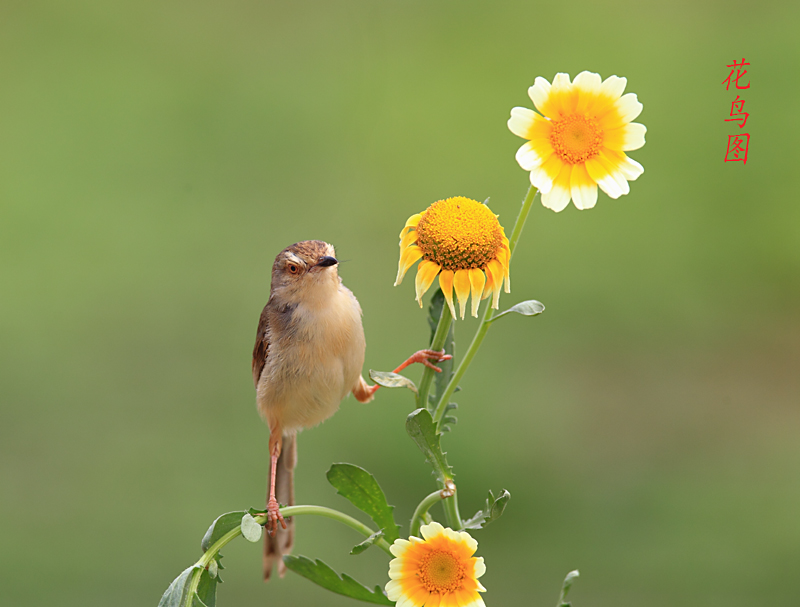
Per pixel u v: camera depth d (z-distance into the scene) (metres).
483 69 17.92
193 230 14.74
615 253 14.52
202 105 16.94
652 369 12.66
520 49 18.27
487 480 10.47
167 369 12.55
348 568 9.23
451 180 15.65
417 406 3.79
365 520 9.99
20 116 16.52
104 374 12.26
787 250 14.34
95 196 15.20
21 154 16.02
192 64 18.09
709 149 16.05
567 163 3.24
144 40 18.23
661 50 17.97
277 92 17.48
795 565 8.91
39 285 13.72
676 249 14.64
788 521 9.80
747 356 12.70
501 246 3.43
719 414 11.77
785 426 11.48
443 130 16.33
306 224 15.02
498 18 18.78
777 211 14.95
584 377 12.16
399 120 16.80
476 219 3.37
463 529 3.31
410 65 18.14
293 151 16.03
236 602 8.98
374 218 14.83
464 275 3.38
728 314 13.23
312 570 3.82
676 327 13.29
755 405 11.77
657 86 17.05
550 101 3.25
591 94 3.24
